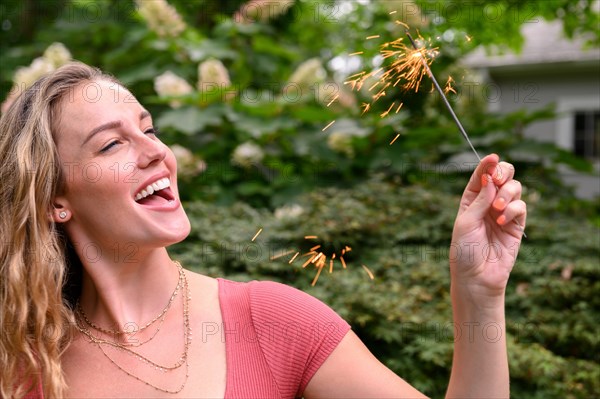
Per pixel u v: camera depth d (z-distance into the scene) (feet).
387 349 8.70
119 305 4.21
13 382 4.16
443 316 9.30
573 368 9.49
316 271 9.45
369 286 9.20
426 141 16.25
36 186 4.20
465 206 3.91
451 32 16.71
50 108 4.25
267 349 4.10
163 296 4.28
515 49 20.48
